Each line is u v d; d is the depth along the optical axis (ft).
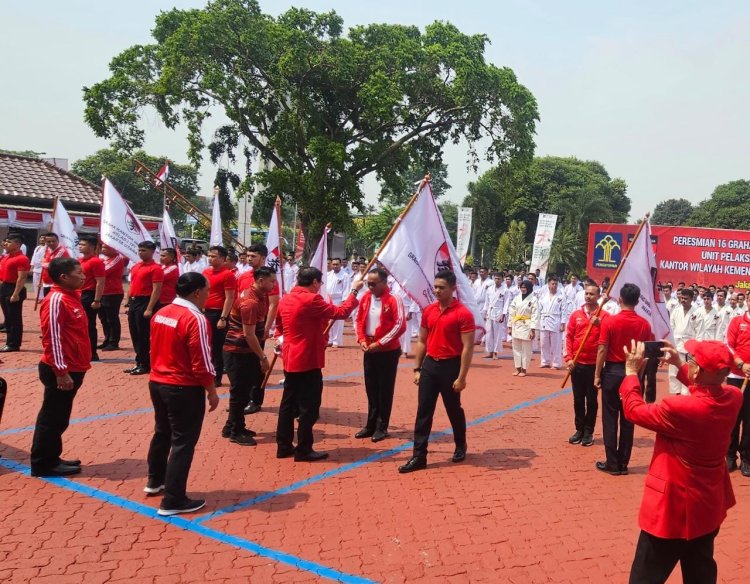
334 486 18.39
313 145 76.28
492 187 150.51
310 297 20.07
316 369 20.47
